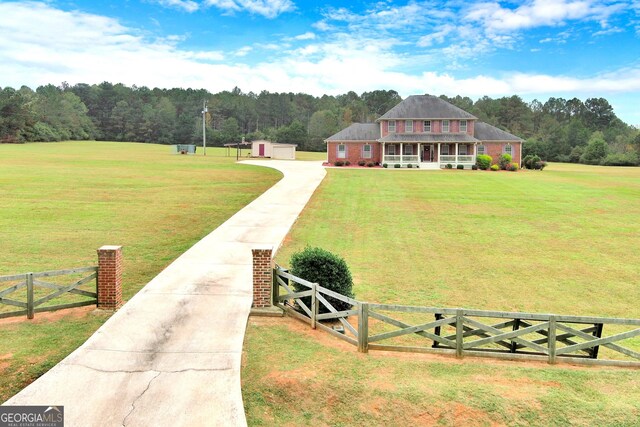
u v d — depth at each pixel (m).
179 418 7.53
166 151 87.69
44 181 37.66
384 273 17.31
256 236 20.48
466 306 14.33
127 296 13.77
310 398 8.66
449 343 10.49
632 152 103.94
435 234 23.41
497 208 30.05
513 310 14.12
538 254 20.23
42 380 8.48
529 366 10.19
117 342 10.05
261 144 76.12
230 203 29.91
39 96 129.62
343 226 24.44
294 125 124.44
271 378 9.15
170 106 145.00
